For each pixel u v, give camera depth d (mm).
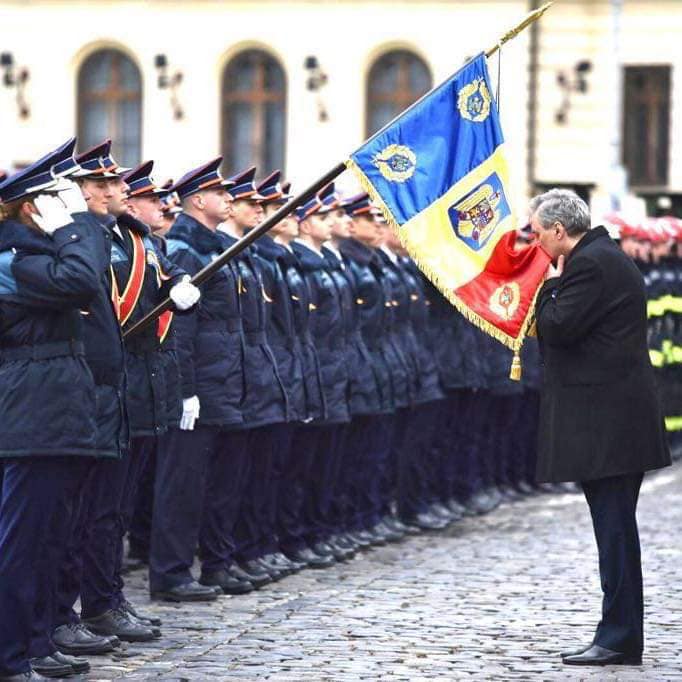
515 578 26484
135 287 22062
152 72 80875
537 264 22031
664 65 78438
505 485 37406
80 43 81250
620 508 20328
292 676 19594
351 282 29781
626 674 19750
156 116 81000
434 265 22016
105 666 20219
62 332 18812
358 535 30031
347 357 29375
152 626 21984
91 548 21719
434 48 79125
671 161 78375
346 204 30266
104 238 19219
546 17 78750
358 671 19859
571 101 78688
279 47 80125
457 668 20016
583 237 20594
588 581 26078
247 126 80750
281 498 27828
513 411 37031
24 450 18641
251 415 25641
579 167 78812
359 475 30203
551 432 20453
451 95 22297
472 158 22250
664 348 44125
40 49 81438
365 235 30281
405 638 21750
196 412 24297
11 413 18719
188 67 80750
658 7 78188
